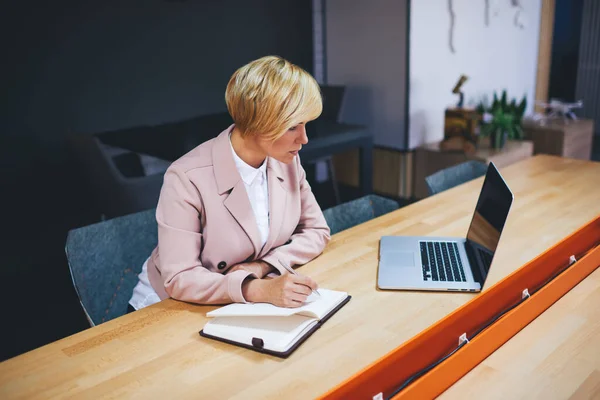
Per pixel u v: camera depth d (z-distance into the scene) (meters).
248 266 1.53
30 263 3.53
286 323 1.28
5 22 3.38
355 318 1.34
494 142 4.39
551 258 1.73
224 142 1.50
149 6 3.93
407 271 1.57
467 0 4.72
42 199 3.79
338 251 1.77
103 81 3.85
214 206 1.48
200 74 4.33
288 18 4.77
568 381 1.23
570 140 4.93
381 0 4.44
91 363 1.20
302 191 1.77
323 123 4.31
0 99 3.48
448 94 4.84
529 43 5.64
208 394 1.07
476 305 1.41
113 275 1.79
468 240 1.78
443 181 2.60
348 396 1.09
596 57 6.72
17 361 1.22
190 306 1.46
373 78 4.70
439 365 1.20
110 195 3.18
